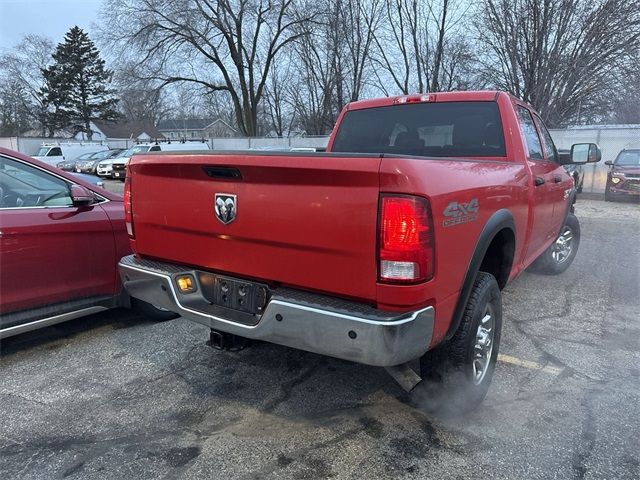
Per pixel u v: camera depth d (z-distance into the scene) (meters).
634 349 3.79
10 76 60.69
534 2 18.28
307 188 2.27
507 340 3.97
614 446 2.58
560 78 18.98
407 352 2.19
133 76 34.47
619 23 17.83
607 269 6.35
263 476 2.39
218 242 2.66
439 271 2.24
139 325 4.39
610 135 17.19
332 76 34.81
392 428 2.78
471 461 2.48
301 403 3.07
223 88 37.62
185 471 2.43
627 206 13.39
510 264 3.32
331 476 2.38
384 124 4.38
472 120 3.98
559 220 5.14
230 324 2.58
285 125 47.59
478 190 2.60
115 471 2.44
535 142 4.45
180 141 29.67
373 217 2.12
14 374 3.48
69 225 3.84
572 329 4.21
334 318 2.19
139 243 3.09
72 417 2.93
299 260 2.37
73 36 60.12
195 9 32.97
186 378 3.40
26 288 3.65
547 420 2.83
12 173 3.78
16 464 2.50
